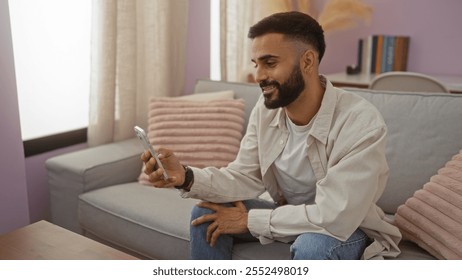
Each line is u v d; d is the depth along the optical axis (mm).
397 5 3219
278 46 1248
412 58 3260
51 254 1286
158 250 1678
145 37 2467
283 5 3215
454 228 1288
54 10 2201
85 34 2355
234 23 2982
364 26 3344
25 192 1976
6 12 1786
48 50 2211
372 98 1817
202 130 2047
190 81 3047
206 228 1425
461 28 3072
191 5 2922
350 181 1223
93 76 2238
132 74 2361
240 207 1455
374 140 1244
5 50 1800
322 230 1263
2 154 1854
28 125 2191
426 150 1652
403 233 1447
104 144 2309
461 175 1389
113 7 2182
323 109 1320
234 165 1538
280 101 1293
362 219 1243
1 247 1320
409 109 1729
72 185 1963
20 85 2127
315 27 1290
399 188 1673
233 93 2250
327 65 3516
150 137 2096
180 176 1384
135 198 1865
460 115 1639
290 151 1425
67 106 2348
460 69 3139
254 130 1527
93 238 1969
